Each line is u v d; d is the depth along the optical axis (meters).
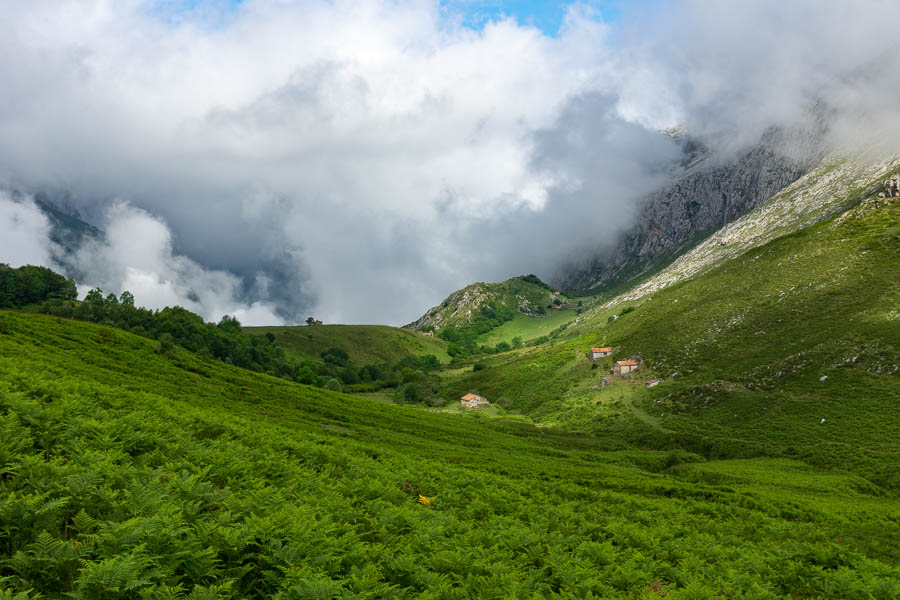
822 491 58.69
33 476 11.79
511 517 21.94
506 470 49.94
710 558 19.91
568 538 19.19
